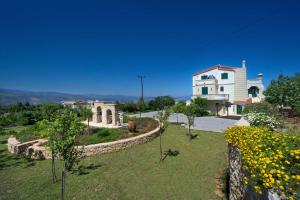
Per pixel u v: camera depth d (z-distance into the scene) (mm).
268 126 10844
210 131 19875
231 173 6766
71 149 6652
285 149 3770
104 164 11102
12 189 8422
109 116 24344
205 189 8273
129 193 7980
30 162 11875
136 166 10852
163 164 11125
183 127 22547
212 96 36250
